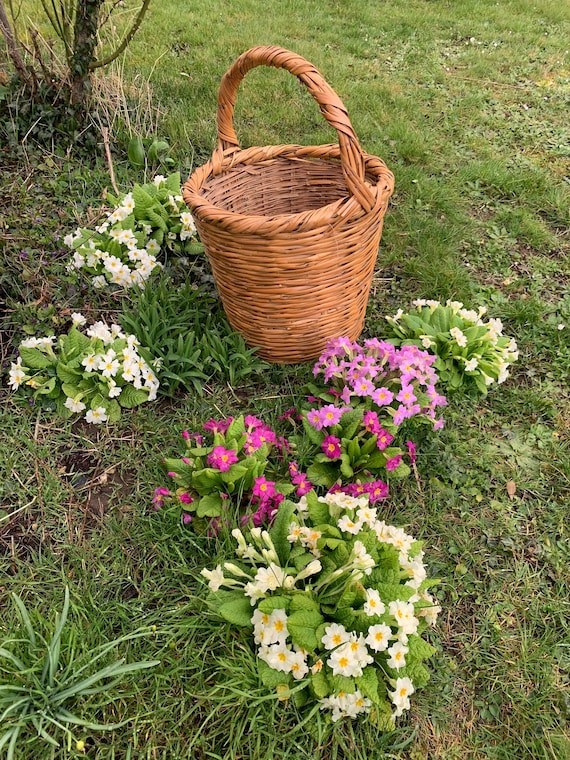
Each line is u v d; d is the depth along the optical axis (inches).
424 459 81.7
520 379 95.6
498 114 165.2
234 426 73.9
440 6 237.8
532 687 62.6
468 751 58.4
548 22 228.8
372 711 56.9
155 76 158.1
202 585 65.4
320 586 60.6
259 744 55.2
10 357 89.4
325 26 208.8
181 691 59.4
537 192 134.1
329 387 87.1
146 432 82.3
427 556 72.6
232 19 203.9
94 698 58.5
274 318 82.4
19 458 78.7
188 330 93.7
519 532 75.8
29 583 66.3
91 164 127.6
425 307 98.4
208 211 70.6
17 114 126.1
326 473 75.2
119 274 96.3
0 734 55.1
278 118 150.0
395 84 175.6
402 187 131.3
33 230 106.0
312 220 68.4
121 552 69.8
